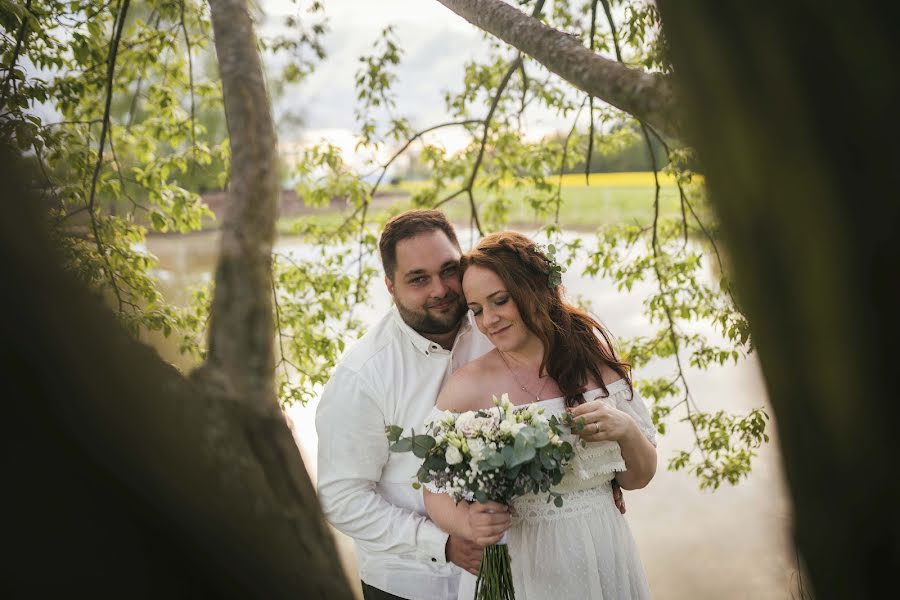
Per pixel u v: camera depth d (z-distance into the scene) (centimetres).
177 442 162
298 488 200
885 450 92
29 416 138
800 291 93
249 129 247
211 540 161
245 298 222
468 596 211
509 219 488
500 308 199
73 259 205
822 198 90
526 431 177
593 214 793
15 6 301
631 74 158
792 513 102
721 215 100
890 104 86
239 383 205
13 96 297
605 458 198
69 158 326
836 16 88
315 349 409
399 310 224
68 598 141
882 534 94
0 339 137
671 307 418
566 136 469
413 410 222
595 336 216
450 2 229
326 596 190
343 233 445
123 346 157
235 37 259
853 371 91
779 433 100
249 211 235
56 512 140
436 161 479
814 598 102
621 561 203
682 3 99
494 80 479
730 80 96
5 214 139
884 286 89
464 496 184
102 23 379
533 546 199
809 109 90
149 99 431
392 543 211
